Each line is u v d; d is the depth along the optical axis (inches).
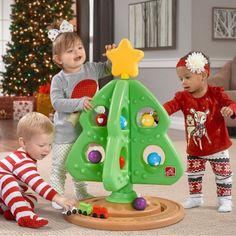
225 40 240.4
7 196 80.9
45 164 139.7
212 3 236.5
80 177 87.2
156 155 86.0
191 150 92.4
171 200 93.6
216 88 91.2
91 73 96.2
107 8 290.4
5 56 299.6
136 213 81.6
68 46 92.7
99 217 80.4
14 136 209.0
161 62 251.6
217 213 88.2
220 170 91.0
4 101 296.2
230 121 209.9
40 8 294.8
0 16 350.0
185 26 237.0
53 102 92.0
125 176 84.4
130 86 86.0
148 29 259.6
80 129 93.6
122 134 83.2
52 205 93.0
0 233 75.0
